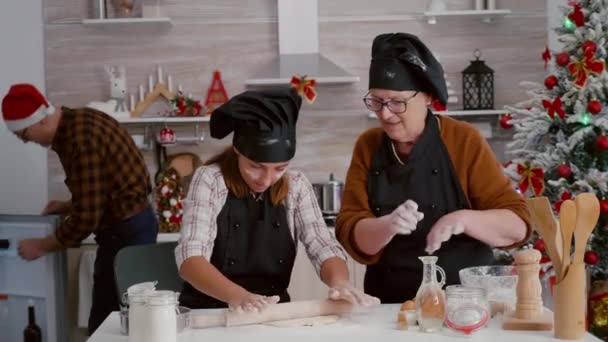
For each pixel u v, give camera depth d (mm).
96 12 4875
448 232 2320
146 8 4867
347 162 5023
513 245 2494
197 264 2268
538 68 4992
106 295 3828
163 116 4980
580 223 1968
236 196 2451
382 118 2453
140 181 3838
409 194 2570
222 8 4992
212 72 5000
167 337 1948
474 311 2018
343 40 4996
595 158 3744
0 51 4945
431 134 2559
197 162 4926
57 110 3801
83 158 3678
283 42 4887
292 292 4469
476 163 2557
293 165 5031
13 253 4195
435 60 2438
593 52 3625
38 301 4242
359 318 2229
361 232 2443
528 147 3965
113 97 4844
